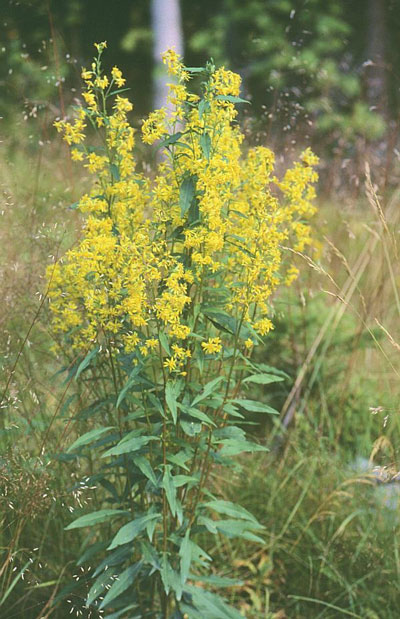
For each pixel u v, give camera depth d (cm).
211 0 918
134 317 198
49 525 261
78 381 256
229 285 213
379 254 412
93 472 274
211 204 199
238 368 217
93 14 969
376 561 283
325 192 484
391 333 384
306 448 334
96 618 242
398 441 318
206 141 200
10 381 254
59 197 320
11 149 370
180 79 207
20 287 265
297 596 277
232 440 219
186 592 228
